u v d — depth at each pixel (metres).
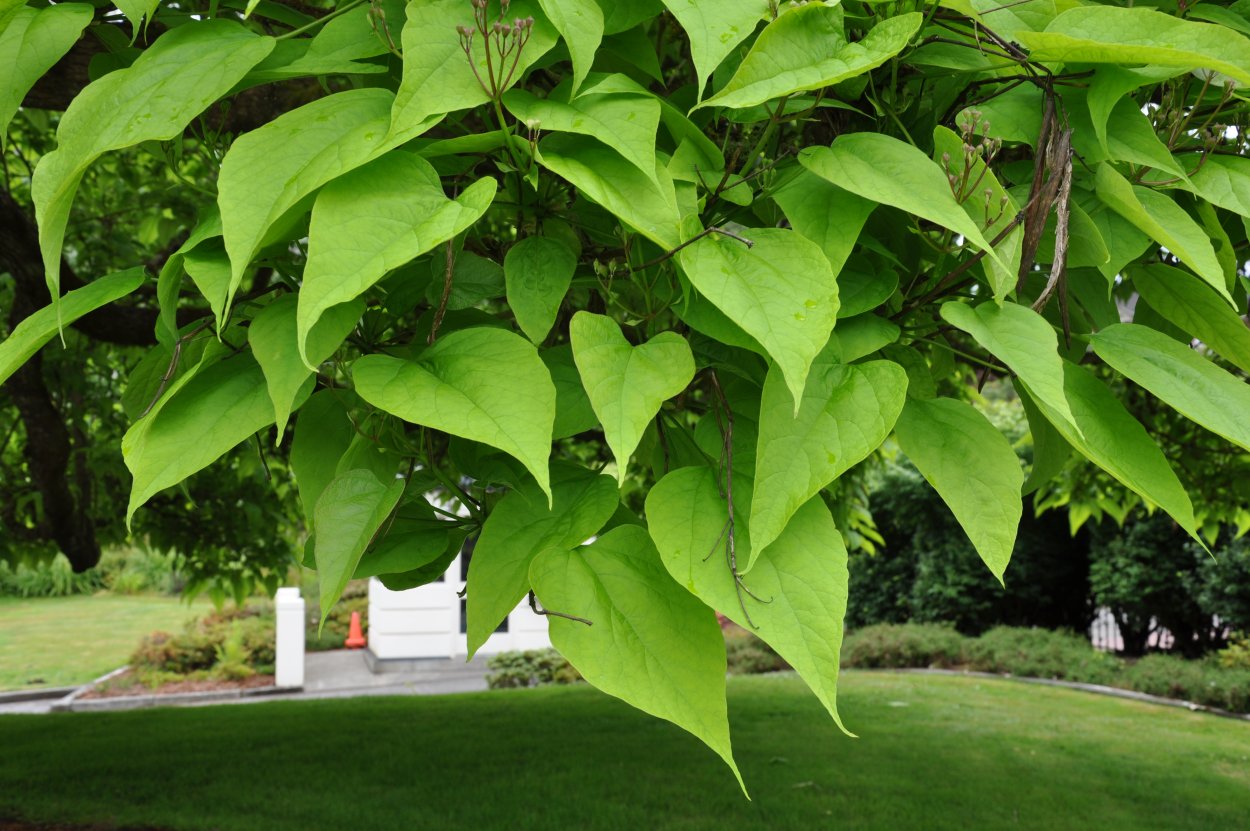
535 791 6.47
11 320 3.61
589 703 10.18
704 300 1.08
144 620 23.14
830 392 1.00
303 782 6.80
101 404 5.73
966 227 0.99
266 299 1.17
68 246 5.31
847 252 1.07
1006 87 1.28
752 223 1.34
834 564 0.93
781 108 1.17
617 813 5.92
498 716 9.55
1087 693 11.46
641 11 1.20
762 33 1.01
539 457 0.87
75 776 7.04
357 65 1.11
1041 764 7.43
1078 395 1.11
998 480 1.02
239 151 0.96
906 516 15.65
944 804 6.16
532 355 0.93
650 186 1.03
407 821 5.81
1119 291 2.12
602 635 0.90
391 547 1.22
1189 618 13.17
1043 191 1.13
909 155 1.06
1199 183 1.23
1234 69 0.97
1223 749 8.18
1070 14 1.11
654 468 1.49
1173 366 1.11
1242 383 1.10
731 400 1.22
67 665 17.11
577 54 1.00
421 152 1.04
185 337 1.09
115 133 1.03
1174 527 12.67
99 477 5.54
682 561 0.93
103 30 1.47
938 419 1.08
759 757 7.48
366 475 1.04
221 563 6.84
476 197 0.94
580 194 1.33
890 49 1.00
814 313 0.93
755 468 0.93
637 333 1.28
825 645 0.89
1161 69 1.08
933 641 14.09
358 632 20.17
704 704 0.87
